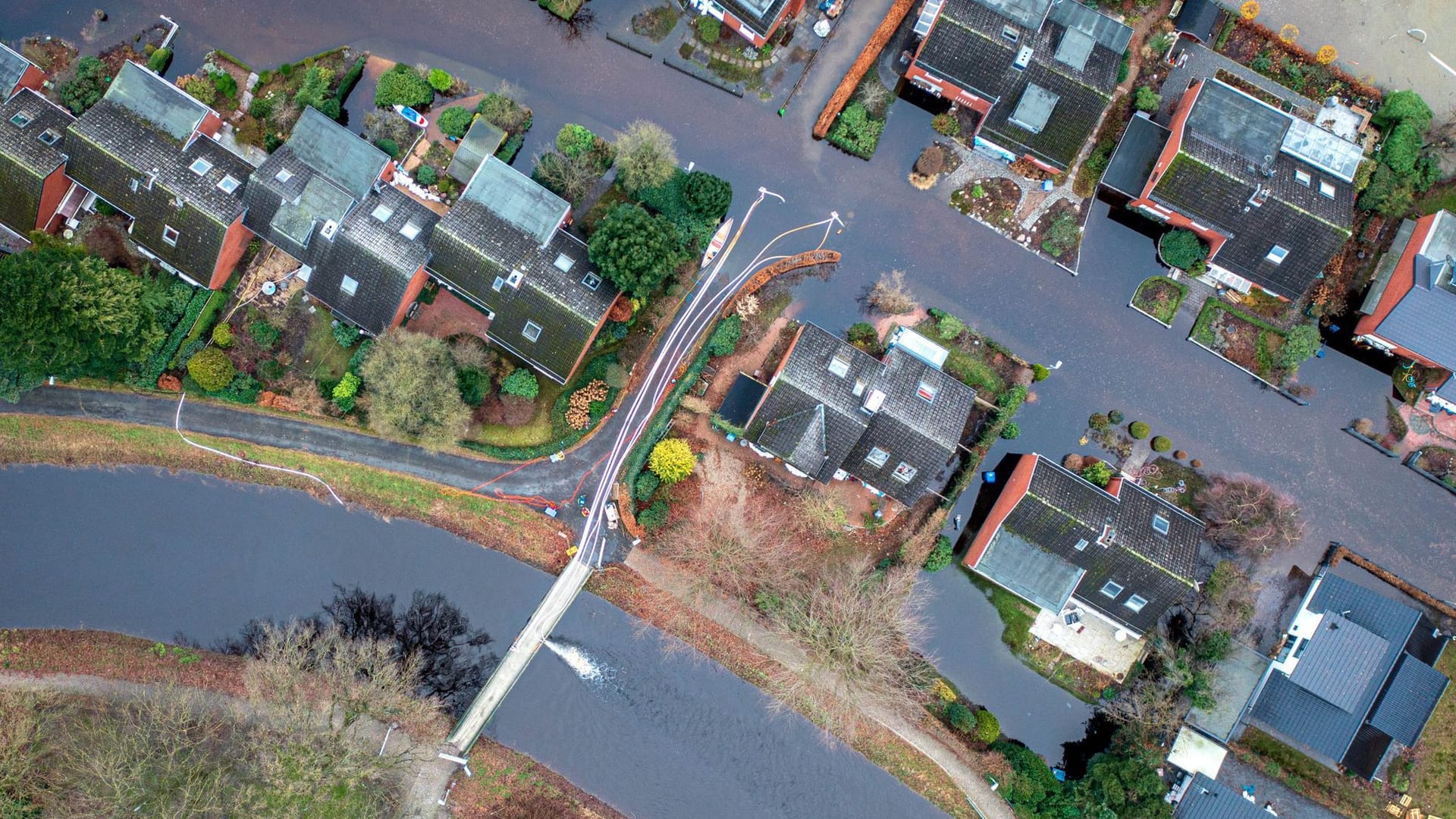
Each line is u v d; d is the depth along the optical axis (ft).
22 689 168.96
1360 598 172.24
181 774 159.22
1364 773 170.09
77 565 176.55
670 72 178.91
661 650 179.22
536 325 165.27
